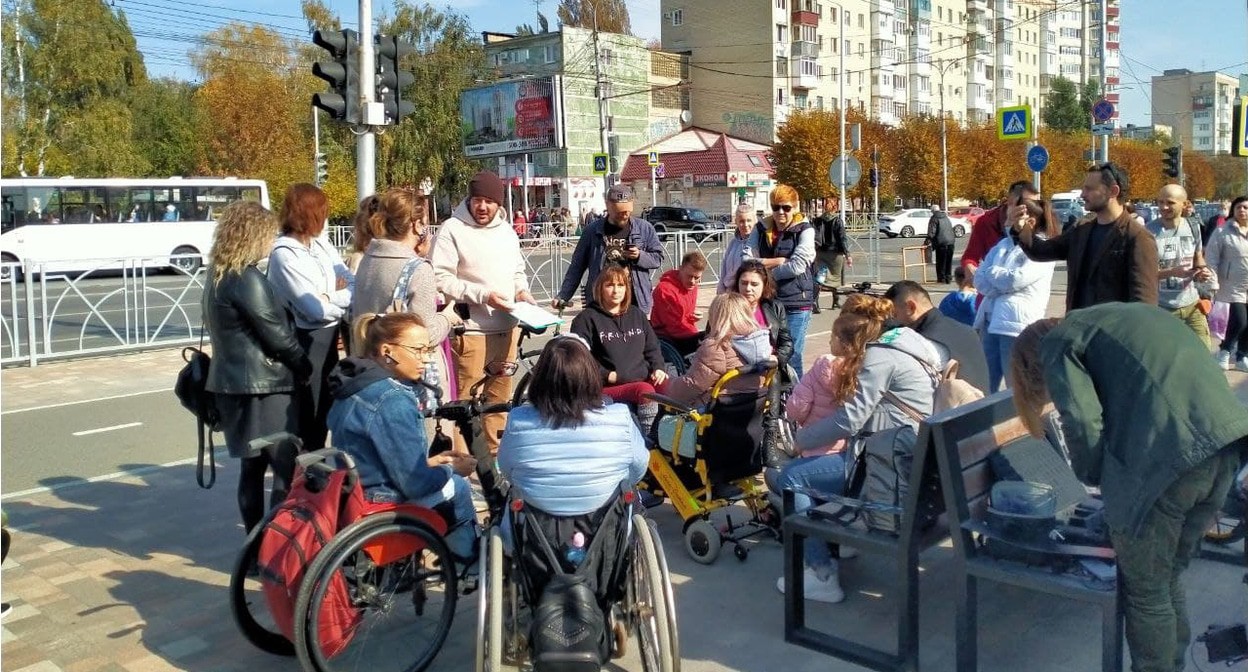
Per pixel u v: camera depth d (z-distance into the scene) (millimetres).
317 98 10164
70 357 13766
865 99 76688
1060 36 103875
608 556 3791
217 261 4875
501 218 6379
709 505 5320
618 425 3857
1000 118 19641
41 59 42844
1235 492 4719
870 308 4762
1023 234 6168
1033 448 4328
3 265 13219
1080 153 65438
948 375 4910
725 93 70000
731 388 5355
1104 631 3543
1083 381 3389
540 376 3816
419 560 4258
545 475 3734
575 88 62312
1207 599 4664
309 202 5293
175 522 6344
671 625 3629
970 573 3816
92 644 4531
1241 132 13547
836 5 73000
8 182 29641
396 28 48625
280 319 4887
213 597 5078
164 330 15805
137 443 8695
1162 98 91312
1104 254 5391
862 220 44000
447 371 5539
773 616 4629
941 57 85750
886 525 4117
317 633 3855
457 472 4535
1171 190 8484
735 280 7309
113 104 44406
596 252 7773
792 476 4734
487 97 47719
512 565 3865
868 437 4480
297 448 5000
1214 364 3365
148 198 31656
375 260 5250
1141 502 3271
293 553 3945
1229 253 10234
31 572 5449
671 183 59312
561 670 3471
